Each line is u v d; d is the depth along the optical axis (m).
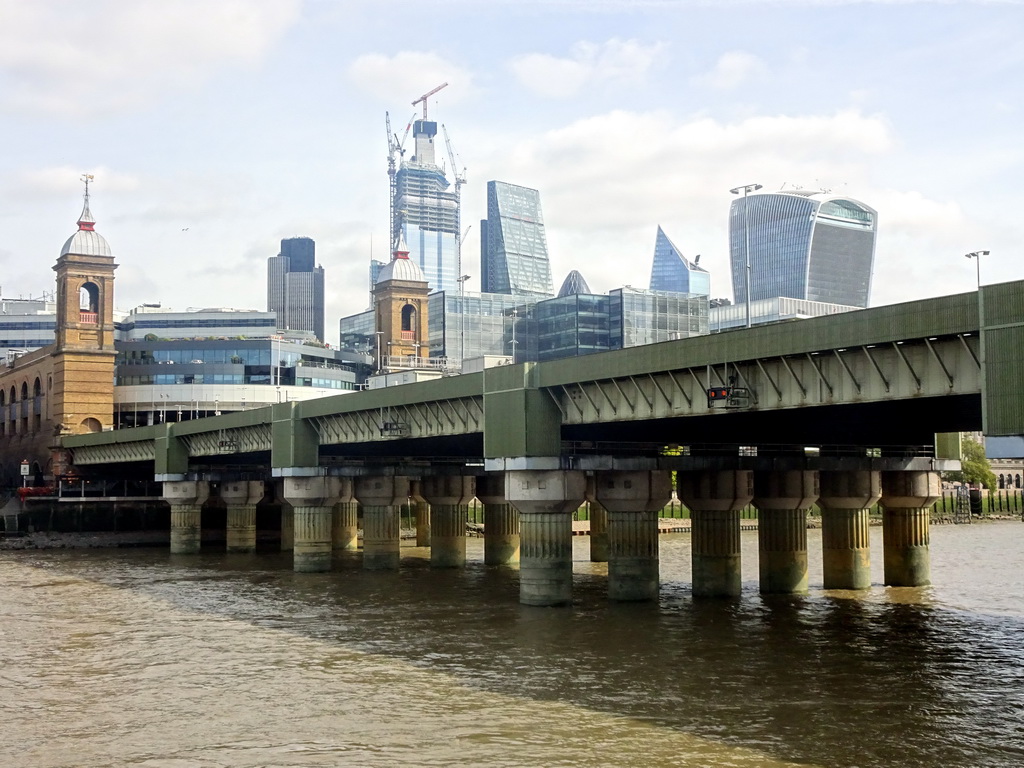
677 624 63.69
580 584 86.06
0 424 195.88
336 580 93.25
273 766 36.34
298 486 97.50
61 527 140.75
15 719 43.00
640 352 60.78
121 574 100.56
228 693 47.03
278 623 66.94
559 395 67.81
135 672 51.91
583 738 38.94
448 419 77.94
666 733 39.50
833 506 80.44
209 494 135.12
